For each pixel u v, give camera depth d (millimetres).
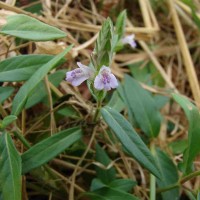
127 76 330
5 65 256
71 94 300
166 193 286
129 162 326
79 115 310
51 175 281
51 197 293
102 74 226
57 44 324
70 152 306
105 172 287
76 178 311
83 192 276
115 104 320
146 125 314
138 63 422
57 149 244
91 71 237
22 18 246
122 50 431
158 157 305
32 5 376
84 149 307
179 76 433
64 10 390
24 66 257
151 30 433
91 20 423
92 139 291
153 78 419
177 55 447
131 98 319
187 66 416
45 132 301
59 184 292
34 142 298
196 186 334
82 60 373
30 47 326
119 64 415
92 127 285
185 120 389
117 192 257
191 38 471
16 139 281
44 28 245
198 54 458
